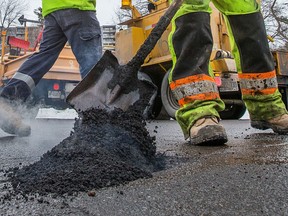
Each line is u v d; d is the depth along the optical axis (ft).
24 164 5.66
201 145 7.06
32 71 10.56
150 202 3.32
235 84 19.35
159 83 23.81
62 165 4.35
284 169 4.43
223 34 21.24
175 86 7.31
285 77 22.54
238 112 23.84
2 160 6.11
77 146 4.82
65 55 28.09
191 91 7.13
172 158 5.65
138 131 5.37
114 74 5.79
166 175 4.38
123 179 4.07
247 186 3.74
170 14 6.05
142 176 4.27
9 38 30.89
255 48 8.25
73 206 3.24
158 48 22.53
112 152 4.80
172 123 18.76
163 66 22.45
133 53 23.80
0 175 4.53
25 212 3.11
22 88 10.39
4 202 3.38
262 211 3.02
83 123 5.35
